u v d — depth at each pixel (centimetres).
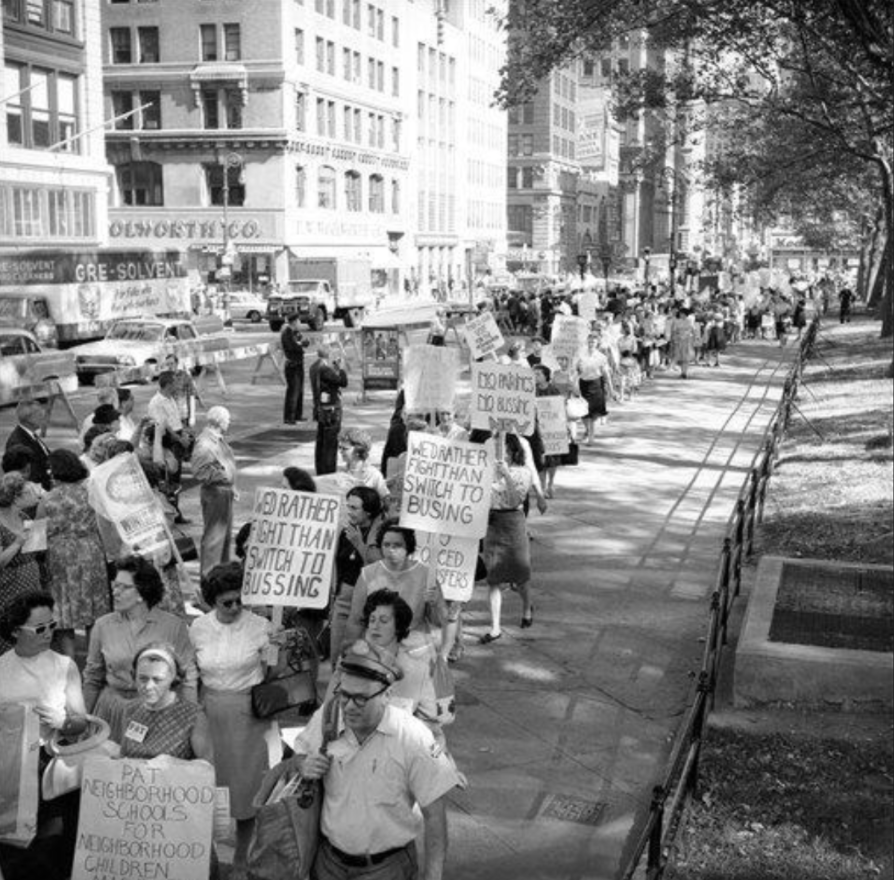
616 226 14950
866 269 8462
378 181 8331
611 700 915
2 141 4388
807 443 2088
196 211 6856
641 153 3794
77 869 523
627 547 1380
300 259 6412
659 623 1101
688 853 683
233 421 2419
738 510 1118
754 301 4972
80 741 576
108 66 6850
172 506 1319
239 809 642
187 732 563
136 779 518
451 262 10238
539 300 5569
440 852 469
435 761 465
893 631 964
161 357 3123
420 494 867
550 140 12481
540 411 1523
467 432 1261
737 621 1087
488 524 1024
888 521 1405
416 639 632
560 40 1838
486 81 11275
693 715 698
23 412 1132
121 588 636
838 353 4038
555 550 1362
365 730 461
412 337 4275
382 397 2833
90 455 1031
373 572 734
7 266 3372
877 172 3988
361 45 7888
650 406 2669
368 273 6838
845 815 730
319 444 1756
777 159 3334
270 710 634
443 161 10025
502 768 792
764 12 1820
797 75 2730
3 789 551
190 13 6725
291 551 739
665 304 4294
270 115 6750
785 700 899
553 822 720
